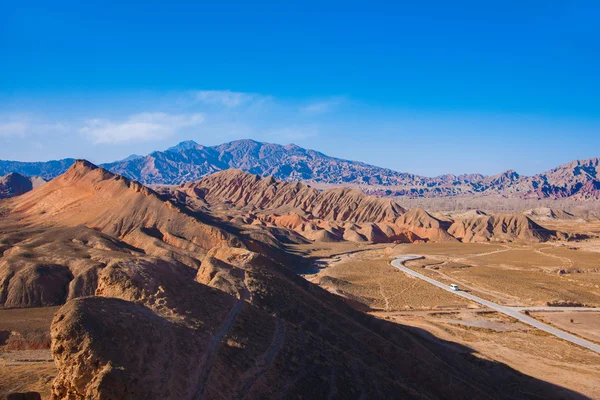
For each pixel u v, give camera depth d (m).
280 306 40.28
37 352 44.84
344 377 31.11
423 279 102.81
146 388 18.89
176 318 27.44
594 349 59.47
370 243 177.88
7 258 76.75
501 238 191.00
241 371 25.81
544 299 85.25
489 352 57.12
